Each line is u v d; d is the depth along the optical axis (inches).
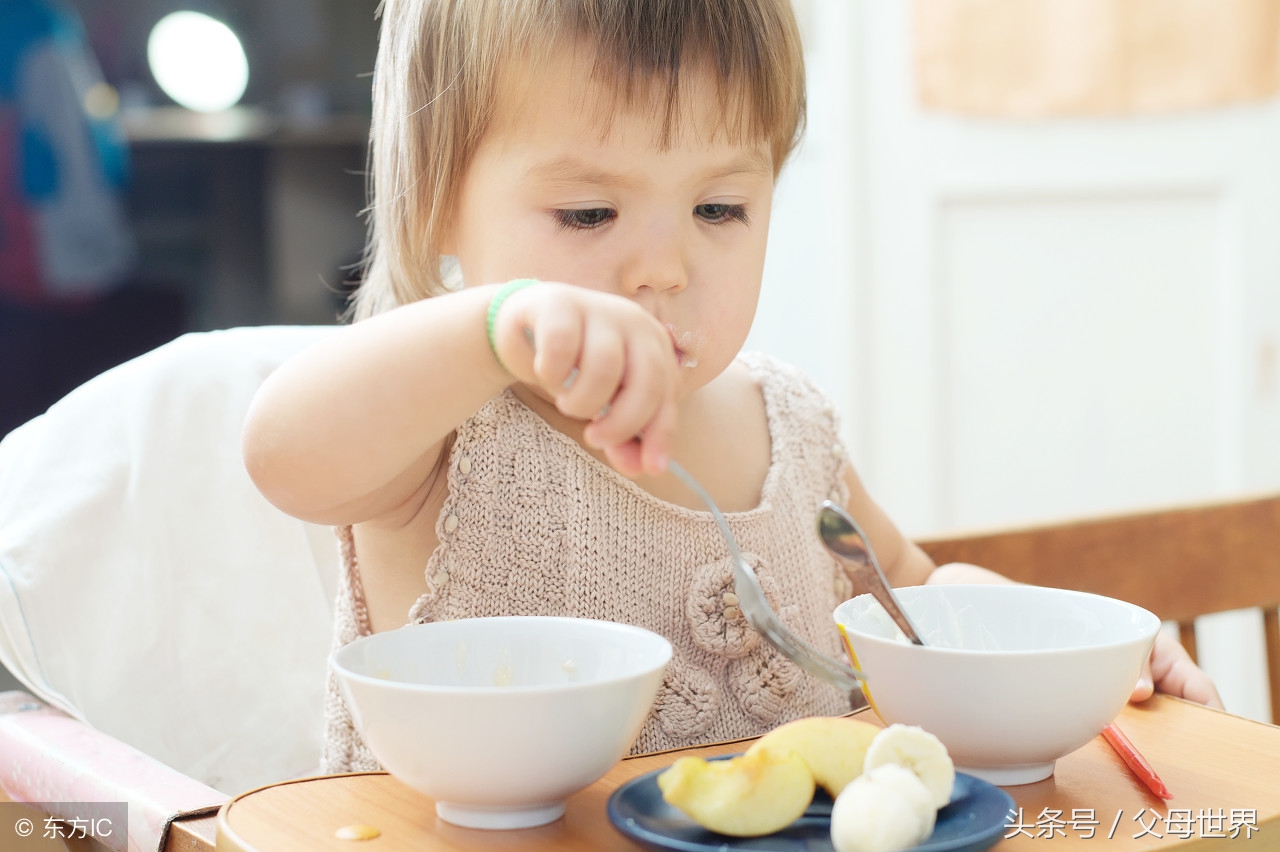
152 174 130.2
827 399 36.7
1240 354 78.3
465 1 27.6
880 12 79.8
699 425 32.9
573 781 18.1
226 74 128.3
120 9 127.9
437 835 18.1
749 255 29.3
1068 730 19.8
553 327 18.8
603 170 26.8
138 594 33.2
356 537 29.5
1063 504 82.3
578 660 21.5
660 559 29.7
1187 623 37.6
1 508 31.9
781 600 31.8
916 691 20.0
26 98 116.5
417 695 17.5
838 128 80.7
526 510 28.9
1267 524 38.5
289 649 35.4
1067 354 81.0
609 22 26.3
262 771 34.6
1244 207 76.7
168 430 35.0
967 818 17.4
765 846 17.0
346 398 22.2
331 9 128.1
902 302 81.7
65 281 120.7
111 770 23.4
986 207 80.3
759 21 28.3
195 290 132.2
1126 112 76.2
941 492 82.5
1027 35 76.9
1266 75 75.0
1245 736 23.0
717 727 29.1
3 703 29.1
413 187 29.7
